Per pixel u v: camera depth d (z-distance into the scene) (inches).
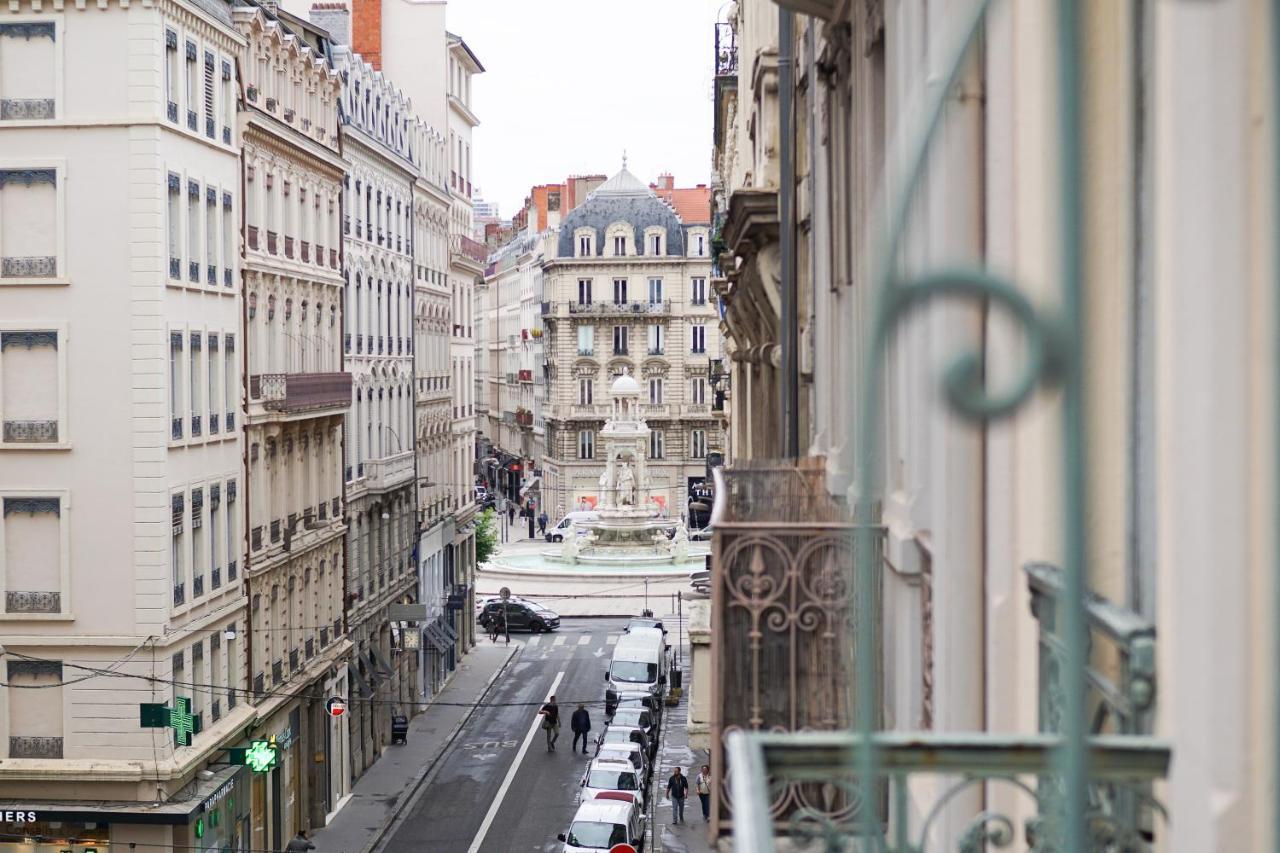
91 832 1528.1
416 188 3139.8
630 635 2869.1
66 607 1533.0
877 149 522.9
